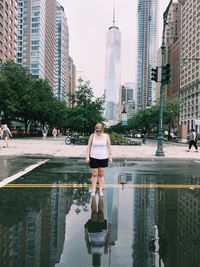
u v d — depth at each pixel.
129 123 145.38
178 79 165.00
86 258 4.57
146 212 7.27
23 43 159.88
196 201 8.42
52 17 194.88
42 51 164.88
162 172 14.10
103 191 9.70
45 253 4.75
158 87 163.38
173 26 181.12
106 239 5.40
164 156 22.09
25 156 21.59
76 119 49.25
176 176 12.91
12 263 4.39
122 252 4.82
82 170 14.43
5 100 58.47
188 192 9.62
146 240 5.37
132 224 6.31
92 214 7.04
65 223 6.33
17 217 6.71
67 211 7.28
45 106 72.44
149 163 18.12
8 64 65.62
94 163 8.97
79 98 50.31
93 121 49.84
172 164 17.64
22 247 4.98
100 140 9.00
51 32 193.50
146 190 9.92
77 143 39.66
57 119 90.44
